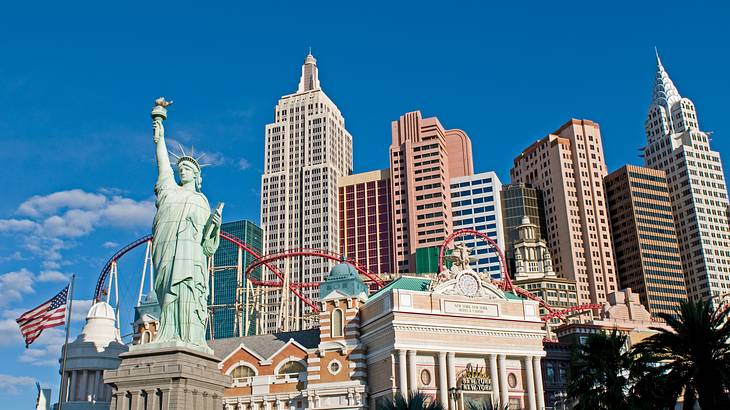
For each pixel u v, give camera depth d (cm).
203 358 12206
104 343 15975
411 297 13338
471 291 13950
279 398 14162
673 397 8550
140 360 11731
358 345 13912
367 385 13725
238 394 14512
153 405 11306
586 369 8981
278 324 19750
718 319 8688
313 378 13888
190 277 12400
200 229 12912
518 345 13838
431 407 7475
